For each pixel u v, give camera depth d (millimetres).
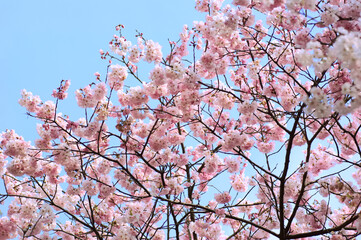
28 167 6293
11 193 7078
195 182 7109
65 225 7547
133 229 6461
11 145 6141
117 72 5898
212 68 5844
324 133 6523
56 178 6688
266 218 6820
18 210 6605
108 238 6859
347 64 3412
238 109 5836
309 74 4883
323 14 4344
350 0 4379
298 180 6602
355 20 4293
